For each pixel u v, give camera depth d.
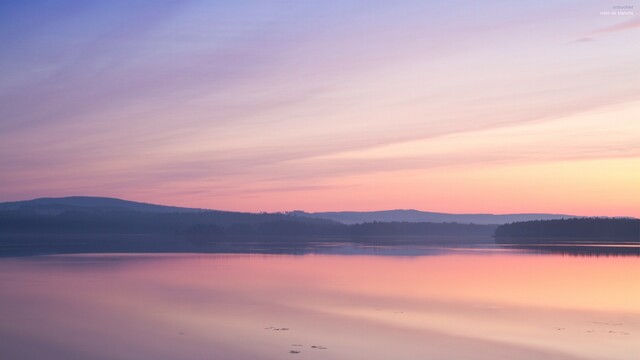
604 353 18.78
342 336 20.89
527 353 18.77
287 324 22.97
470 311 26.09
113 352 18.67
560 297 30.52
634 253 72.12
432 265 51.59
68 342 19.95
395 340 20.34
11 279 38.38
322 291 32.62
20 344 19.69
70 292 31.97
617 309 26.75
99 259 58.56
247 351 18.81
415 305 27.70
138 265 51.06
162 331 21.64
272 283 36.50
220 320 23.73
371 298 29.97
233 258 61.66
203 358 18.03
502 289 33.66
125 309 26.38
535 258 61.94
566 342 20.16
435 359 18.06
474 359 18.06
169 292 32.09
